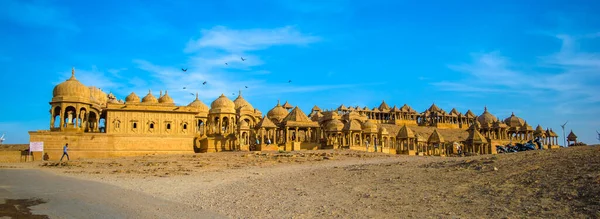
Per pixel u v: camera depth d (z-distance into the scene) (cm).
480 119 15325
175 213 2017
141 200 2406
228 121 9012
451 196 2148
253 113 10038
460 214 1781
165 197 2580
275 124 9275
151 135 7344
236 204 2277
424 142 10869
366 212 1944
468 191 2209
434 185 2488
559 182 2028
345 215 1903
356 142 9281
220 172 4312
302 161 5456
